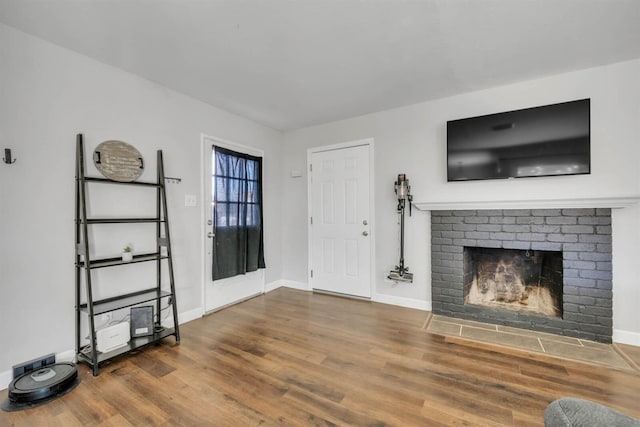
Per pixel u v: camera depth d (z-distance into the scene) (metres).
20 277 2.02
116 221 2.36
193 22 1.93
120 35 2.07
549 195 2.76
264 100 3.27
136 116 2.67
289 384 1.97
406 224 3.47
